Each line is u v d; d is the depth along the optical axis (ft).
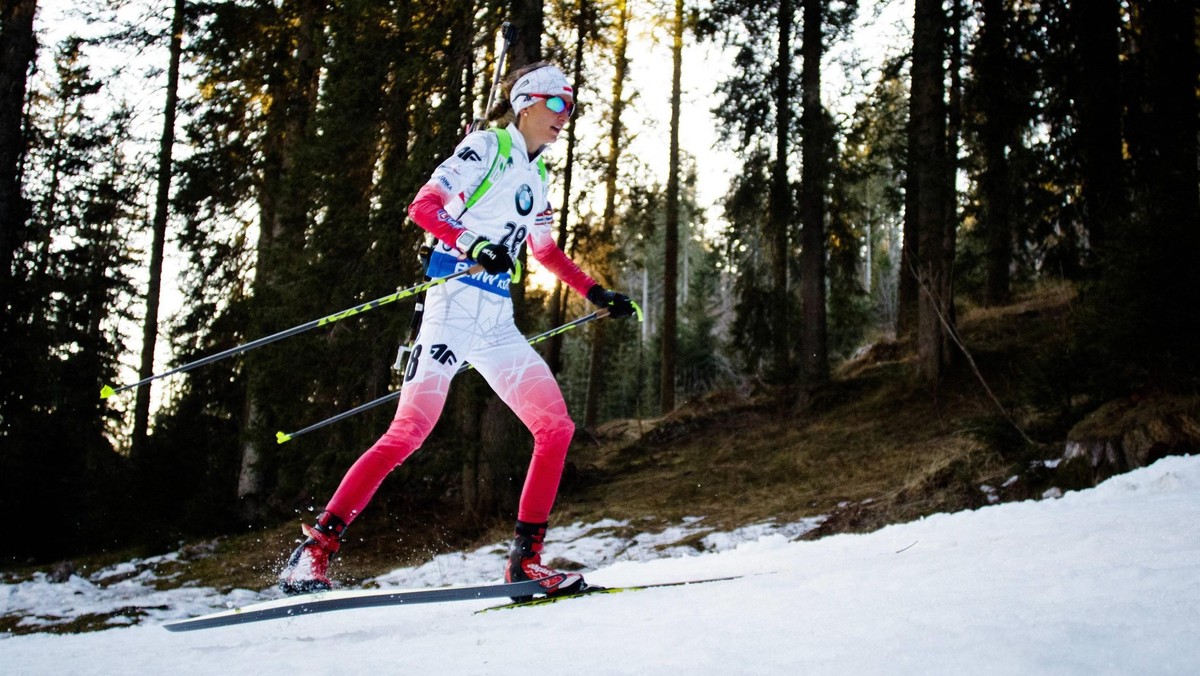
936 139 45.44
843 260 57.88
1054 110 36.81
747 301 55.88
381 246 34.63
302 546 9.43
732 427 51.44
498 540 35.86
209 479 46.93
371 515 38.86
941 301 44.96
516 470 39.60
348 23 37.01
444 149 34.83
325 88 37.01
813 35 51.39
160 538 42.32
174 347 51.16
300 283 35.29
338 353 34.76
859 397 49.32
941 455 36.70
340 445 35.76
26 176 48.42
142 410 50.19
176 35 42.86
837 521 31.68
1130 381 27.73
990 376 45.06
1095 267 31.68
